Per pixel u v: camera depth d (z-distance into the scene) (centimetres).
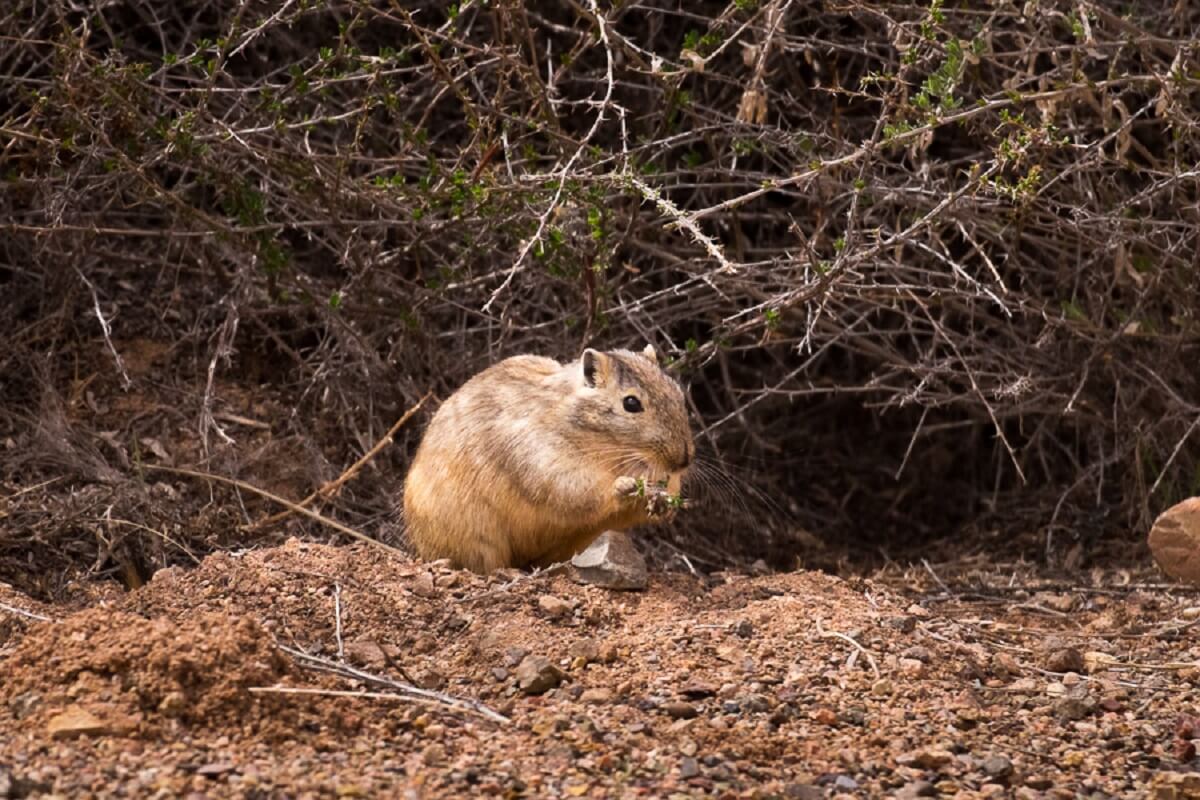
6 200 1364
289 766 701
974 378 1332
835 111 1255
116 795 663
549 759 734
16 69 1408
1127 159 1287
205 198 1430
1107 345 1302
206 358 1380
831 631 930
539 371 1094
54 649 778
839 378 1602
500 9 1214
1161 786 738
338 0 1389
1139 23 1257
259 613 942
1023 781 757
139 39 1525
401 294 1317
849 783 735
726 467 1443
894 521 1555
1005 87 1187
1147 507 1323
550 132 1189
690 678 854
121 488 1191
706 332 1529
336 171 1241
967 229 1315
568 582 990
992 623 1011
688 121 1447
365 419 1348
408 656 899
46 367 1325
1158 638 1014
